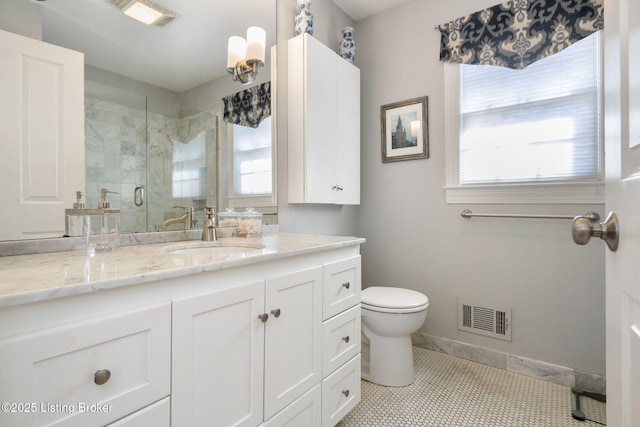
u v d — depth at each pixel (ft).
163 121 4.40
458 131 6.77
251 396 3.06
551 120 5.92
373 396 5.38
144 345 2.30
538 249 5.96
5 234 3.12
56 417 1.90
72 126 3.55
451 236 6.89
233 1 5.27
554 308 5.81
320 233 7.15
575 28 5.49
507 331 6.25
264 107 5.82
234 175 5.33
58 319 1.95
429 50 7.11
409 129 7.38
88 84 3.68
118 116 3.94
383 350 5.72
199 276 2.68
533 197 5.96
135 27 4.12
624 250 1.73
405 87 7.45
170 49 4.47
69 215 3.52
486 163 6.54
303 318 3.69
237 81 5.35
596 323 5.46
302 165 5.99
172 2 4.50
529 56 5.89
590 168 5.59
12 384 1.77
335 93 6.64
